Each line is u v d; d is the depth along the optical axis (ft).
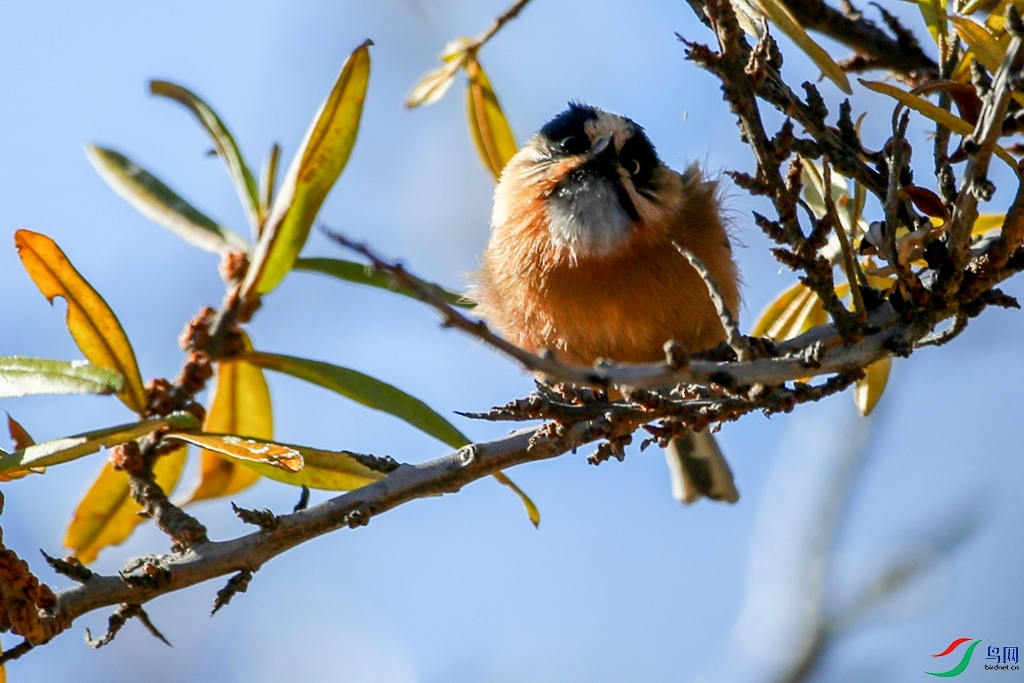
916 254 17.81
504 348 12.19
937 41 19.31
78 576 17.34
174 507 19.03
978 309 17.62
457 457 19.26
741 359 14.75
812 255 16.05
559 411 16.99
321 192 19.88
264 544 18.28
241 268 21.62
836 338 18.33
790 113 17.79
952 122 16.21
